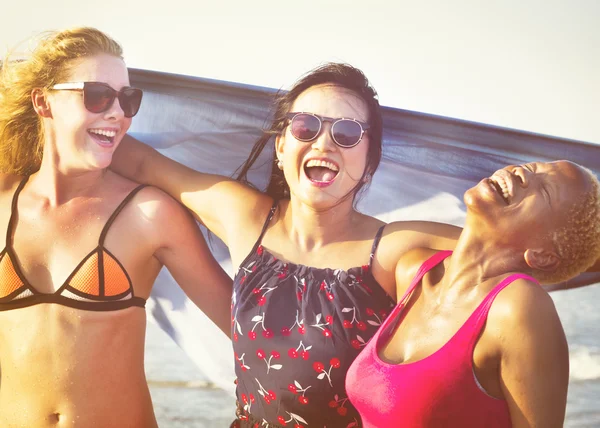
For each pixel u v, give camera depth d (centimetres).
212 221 287
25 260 268
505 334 194
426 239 257
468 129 339
